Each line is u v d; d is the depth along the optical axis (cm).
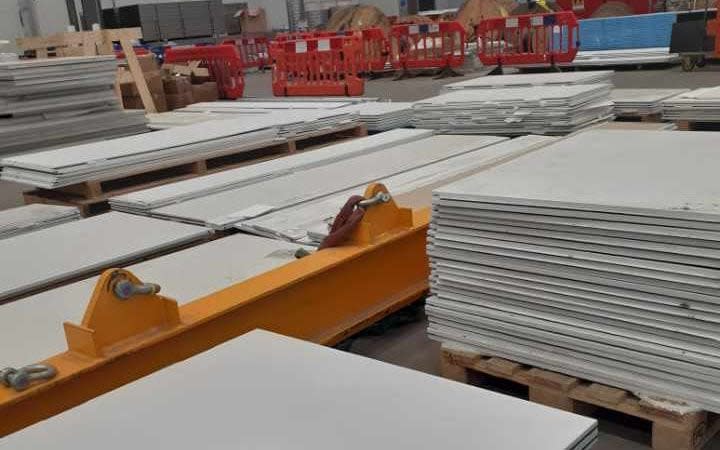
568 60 995
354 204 252
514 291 210
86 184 416
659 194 191
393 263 268
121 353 181
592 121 474
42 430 135
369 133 597
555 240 198
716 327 175
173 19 1475
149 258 291
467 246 217
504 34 1084
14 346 204
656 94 540
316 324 239
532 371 210
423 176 363
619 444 199
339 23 1544
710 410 180
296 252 254
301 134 527
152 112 813
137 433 130
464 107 489
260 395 140
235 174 399
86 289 248
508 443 118
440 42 1238
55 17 1284
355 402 135
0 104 585
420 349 265
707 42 915
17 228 340
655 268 181
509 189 212
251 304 215
